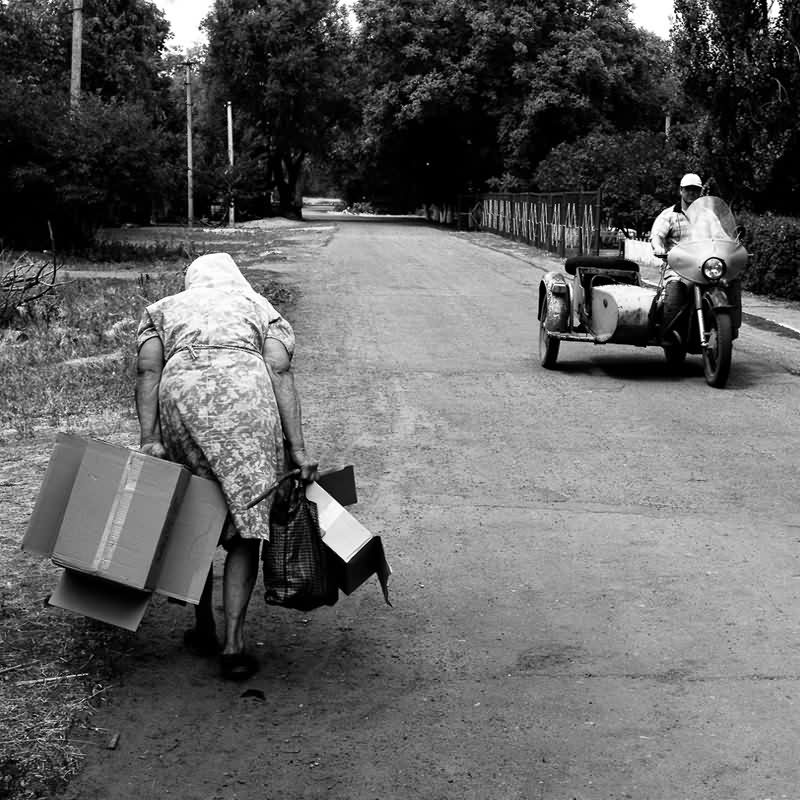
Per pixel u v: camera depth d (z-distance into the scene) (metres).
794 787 3.67
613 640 4.94
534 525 6.68
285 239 42.62
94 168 31.78
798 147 21.89
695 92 22.45
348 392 11.09
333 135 74.75
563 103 50.31
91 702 4.21
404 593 5.52
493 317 17.36
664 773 3.76
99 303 18.55
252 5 72.50
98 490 4.13
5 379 11.52
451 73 54.22
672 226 11.80
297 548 4.35
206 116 75.75
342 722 4.14
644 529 6.61
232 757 3.86
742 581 5.70
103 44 61.88
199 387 4.39
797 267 19.56
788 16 21.38
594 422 9.72
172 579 4.24
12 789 3.57
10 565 5.71
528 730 4.08
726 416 9.99
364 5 56.09
